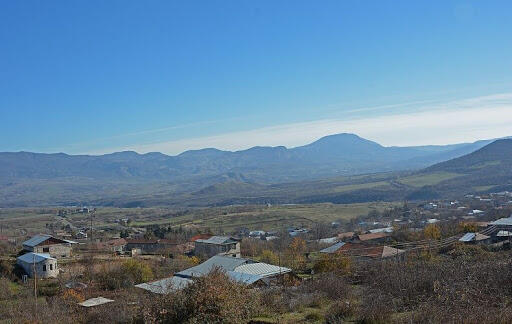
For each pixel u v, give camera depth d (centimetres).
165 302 1137
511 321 951
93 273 3812
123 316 1606
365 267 2366
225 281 1193
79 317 1933
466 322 977
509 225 4250
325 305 1349
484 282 1302
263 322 1151
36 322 1956
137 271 3616
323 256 3359
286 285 2064
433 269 1598
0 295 3216
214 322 1073
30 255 4362
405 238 4803
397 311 1201
